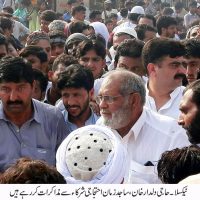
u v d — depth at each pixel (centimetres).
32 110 408
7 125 402
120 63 502
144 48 440
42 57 577
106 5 1591
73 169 276
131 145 368
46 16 1073
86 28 898
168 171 279
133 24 1150
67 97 424
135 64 497
